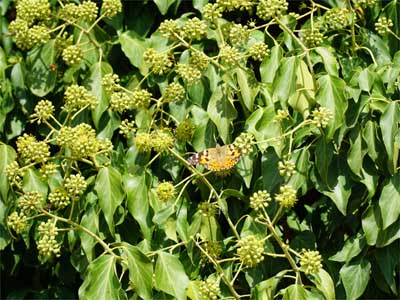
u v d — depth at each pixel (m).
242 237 3.78
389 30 4.09
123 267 3.76
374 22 4.32
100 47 4.27
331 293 3.64
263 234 3.79
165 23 3.96
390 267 3.81
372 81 3.75
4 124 4.40
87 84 4.16
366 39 4.19
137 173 3.97
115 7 4.11
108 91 4.06
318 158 3.72
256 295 3.68
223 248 3.87
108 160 4.05
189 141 4.01
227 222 4.10
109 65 4.21
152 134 3.92
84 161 3.92
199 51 4.02
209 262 3.87
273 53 3.94
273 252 3.81
